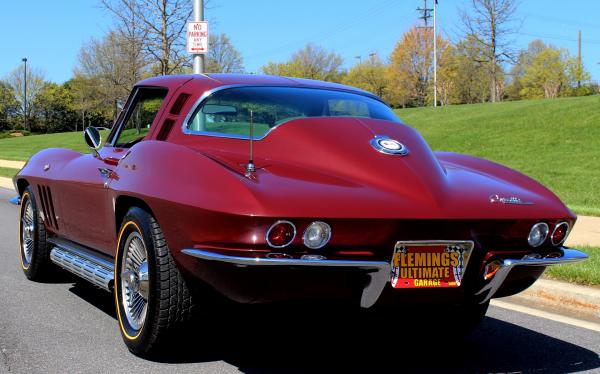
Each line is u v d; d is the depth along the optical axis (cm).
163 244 360
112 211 423
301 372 381
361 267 319
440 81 8206
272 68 9594
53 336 442
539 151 2173
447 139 2684
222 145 388
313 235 313
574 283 580
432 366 400
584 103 2928
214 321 477
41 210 578
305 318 493
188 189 338
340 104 443
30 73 9362
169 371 374
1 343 426
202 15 1218
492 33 4847
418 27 8325
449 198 349
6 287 586
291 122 392
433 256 341
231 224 311
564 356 428
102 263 462
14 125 9306
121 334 439
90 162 488
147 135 436
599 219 1077
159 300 358
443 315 436
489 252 353
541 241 366
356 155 365
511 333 481
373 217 318
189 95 423
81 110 6450
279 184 332
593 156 1978
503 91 8819
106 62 4303
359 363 401
